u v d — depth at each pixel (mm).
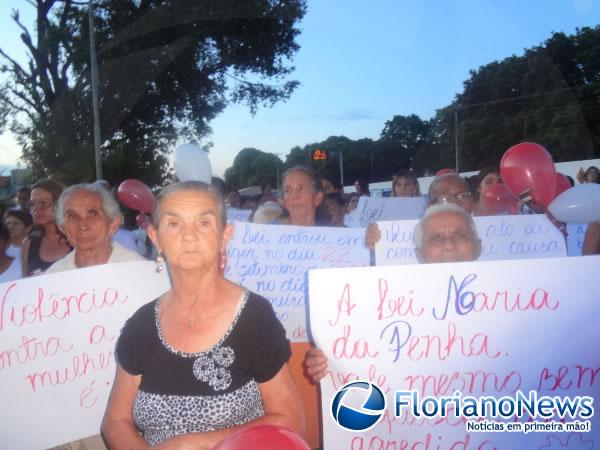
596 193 3225
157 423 1727
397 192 5363
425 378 2016
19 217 4191
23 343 2248
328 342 2039
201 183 1809
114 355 2332
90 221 2578
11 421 2219
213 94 17578
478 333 2014
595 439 1980
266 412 1801
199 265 1735
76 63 16875
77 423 2287
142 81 16297
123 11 16609
